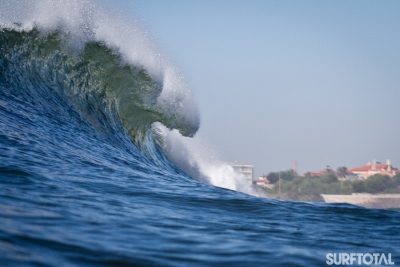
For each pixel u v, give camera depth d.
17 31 24.97
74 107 25.06
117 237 7.41
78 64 27.53
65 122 21.94
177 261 6.70
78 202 9.47
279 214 11.39
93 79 28.39
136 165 18.20
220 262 6.89
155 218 9.20
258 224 10.00
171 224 8.86
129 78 30.67
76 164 14.24
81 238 7.00
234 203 12.03
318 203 13.09
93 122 25.17
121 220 8.52
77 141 19.22
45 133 18.17
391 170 189.62
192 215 10.16
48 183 10.75
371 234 10.09
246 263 6.95
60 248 6.45
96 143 20.67
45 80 24.98
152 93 31.94
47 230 7.09
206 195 12.62
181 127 33.94
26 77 23.84
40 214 7.96
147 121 33.03
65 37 26.84
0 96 20.97
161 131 38.16
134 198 11.16
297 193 142.12
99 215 8.62
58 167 13.04
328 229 10.23
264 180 179.50
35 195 9.41
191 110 33.69
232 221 10.02
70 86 26.31
